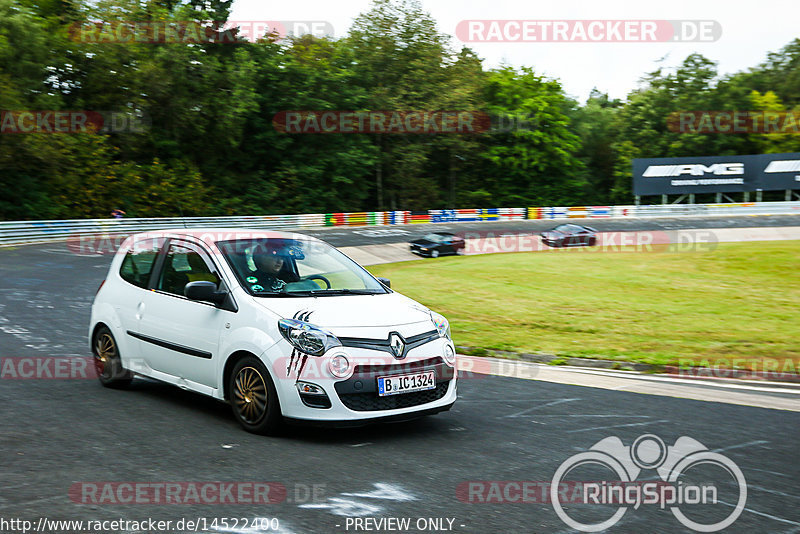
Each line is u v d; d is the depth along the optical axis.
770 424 5.73
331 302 5.26
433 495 3.91
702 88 63.78
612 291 16.05
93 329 6.58
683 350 9.24
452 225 44.88
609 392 6.91
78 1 43.66
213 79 47.75
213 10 50.81
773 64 75.75
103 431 5.00
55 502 3.64
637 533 3.48
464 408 6.11
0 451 4.46
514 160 59.38
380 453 4.68
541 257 26.00
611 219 50.09
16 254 22.70
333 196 51.72
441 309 13.12
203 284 5.26
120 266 6.59
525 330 10.91
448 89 55.62
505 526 3.51
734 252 25.45
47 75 40.97
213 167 50.25
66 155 37.69
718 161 54.78
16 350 8.07
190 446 4.69
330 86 52.75
